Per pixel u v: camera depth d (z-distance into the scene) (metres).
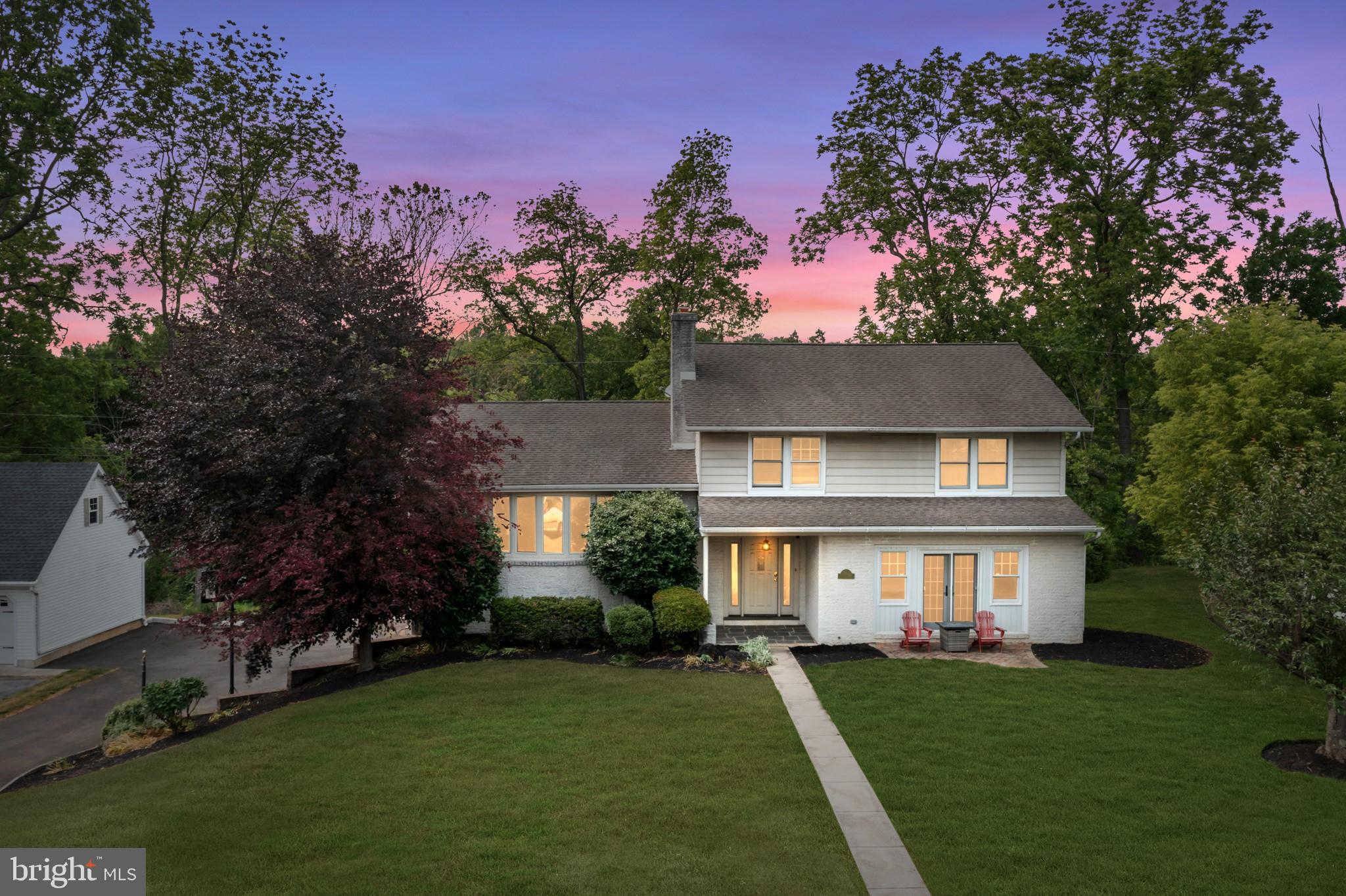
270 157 35.75
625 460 24.61
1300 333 22.53
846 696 17.36
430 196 30.16
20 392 37.44
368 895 9.98
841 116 39.66
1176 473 23.33
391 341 18.47
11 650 25.55
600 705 16.84
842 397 24.19
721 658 20.27
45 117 29.47
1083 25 34.56
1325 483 14.49
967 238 38.97
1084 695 17.41
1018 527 21.44
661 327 43.94
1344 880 10.23
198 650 27.52
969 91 37.31
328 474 18.00
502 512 23.41
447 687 18.09
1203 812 12.09
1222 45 32.00
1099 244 34.72
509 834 11.51
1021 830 11.56
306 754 14.57
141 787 13.66
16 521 26.86
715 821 11.86
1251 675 18.89
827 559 21.89
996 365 26.09
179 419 16.64
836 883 10.25
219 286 18.67
